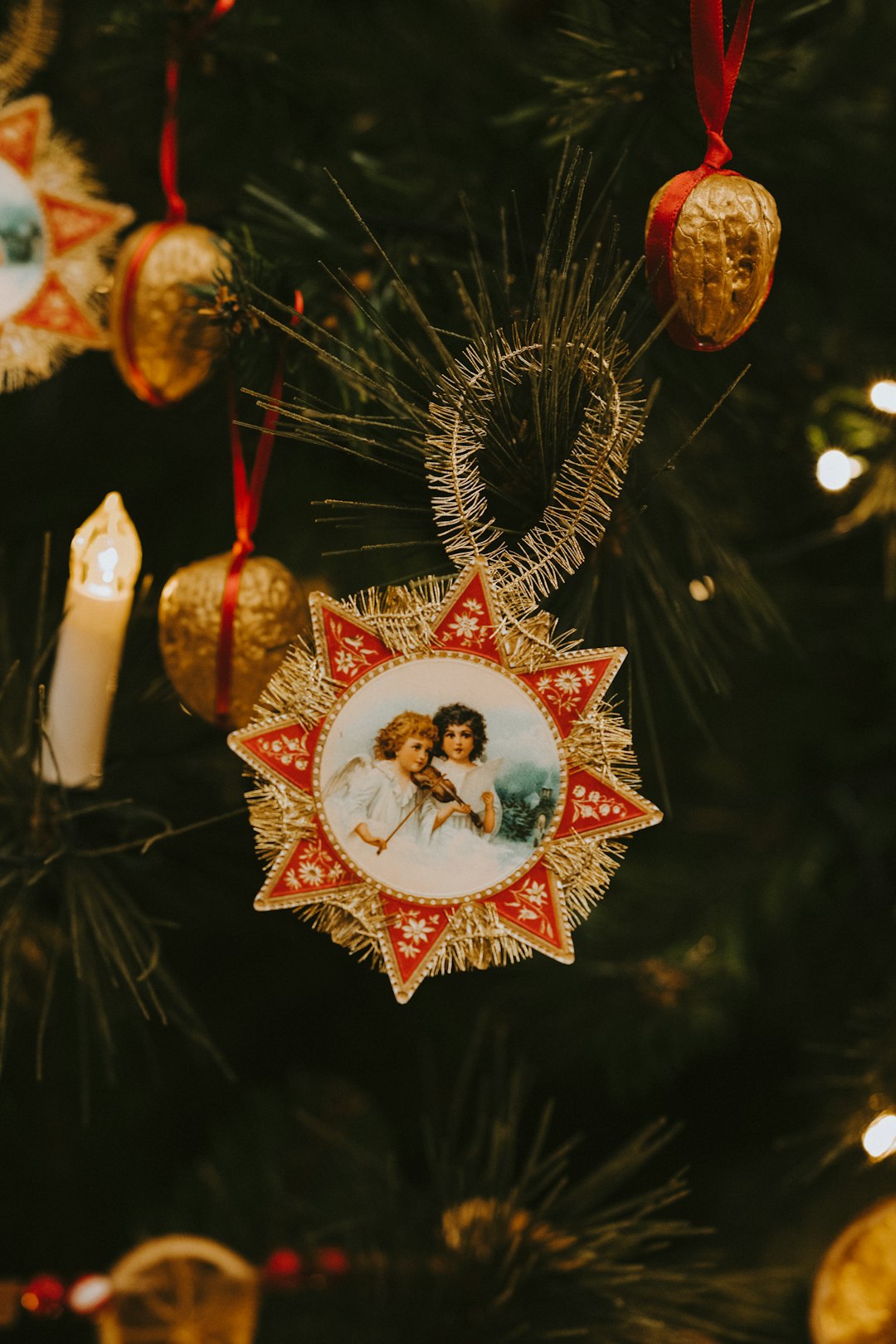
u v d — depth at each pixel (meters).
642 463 0.62
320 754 0.53
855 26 0.81
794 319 0.77
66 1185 0.82
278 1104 0.80
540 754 0.54
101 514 0.60
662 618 0.72
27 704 0.61
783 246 0.79
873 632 0.85
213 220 0.66
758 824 0.85
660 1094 0.88
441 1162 0.68
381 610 0.55
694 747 0.86
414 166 0.73
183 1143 0.84
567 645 0.54
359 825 0.54
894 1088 0.68
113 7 0.73
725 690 0.62
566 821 0.54
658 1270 0.65
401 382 0.57
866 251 0.82
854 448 0.72
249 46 0.69
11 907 0.61
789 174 0.77
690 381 0.64
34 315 0.66
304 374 0.62
